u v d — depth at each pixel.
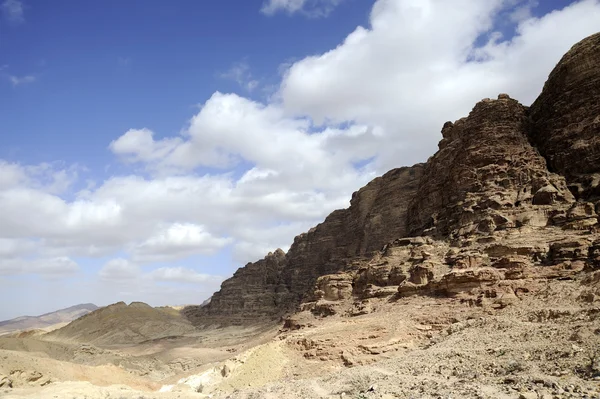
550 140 85.75
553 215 71.12
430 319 60.81
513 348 41.06
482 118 92.50
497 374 35.06
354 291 91.69
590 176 75.00
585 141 79.88
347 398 35.47
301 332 69.94
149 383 81.25
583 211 67.88
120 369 84.88
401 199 142.00
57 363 77.25
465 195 85.62
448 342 50.25
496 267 65.31
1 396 51.59
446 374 38.34
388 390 34.81
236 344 138.25
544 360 35.72
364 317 69.44
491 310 56.72
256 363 62.47
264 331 147.62
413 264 79.38
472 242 74.44
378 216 144.88
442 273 70.88
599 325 39.25
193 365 114.50
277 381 55.97
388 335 59.81
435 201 101.50
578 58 86.94
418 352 50.91
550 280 58.78
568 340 38.94
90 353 130.38
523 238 68.69
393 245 91.69
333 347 59.94
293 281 195.75
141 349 170.88
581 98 84.19
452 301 62.75
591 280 53.12
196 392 59.78
